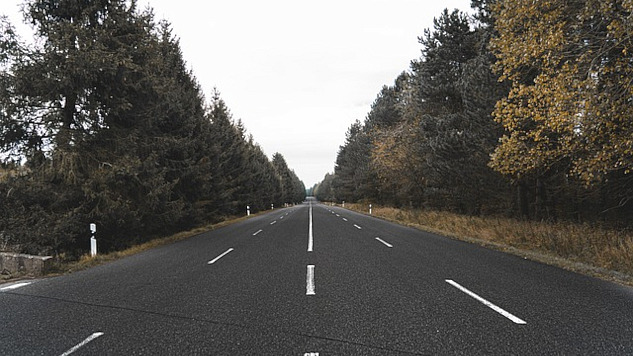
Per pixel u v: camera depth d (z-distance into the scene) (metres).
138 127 15.15
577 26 8.56
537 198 17.77
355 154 60.56
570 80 8.59
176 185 20.23
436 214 23.20
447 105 23.05
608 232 11.41
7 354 3.88
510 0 9.27
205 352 3.84
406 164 28.77
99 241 14.59
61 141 12.59
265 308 5.36
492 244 12.09
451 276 7.36
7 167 12.64
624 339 4.00
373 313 5.04
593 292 6.03
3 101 11.70
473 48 21.42
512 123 9.98
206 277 7.65
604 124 8.69
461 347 3.85
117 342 4.16
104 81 13.34
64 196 12.35
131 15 14.12
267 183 60.22
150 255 11.37
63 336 4.38
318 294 6.10
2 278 8.34
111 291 6.63
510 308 5.17
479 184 20.42
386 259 9.51
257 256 10.35
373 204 52.22
